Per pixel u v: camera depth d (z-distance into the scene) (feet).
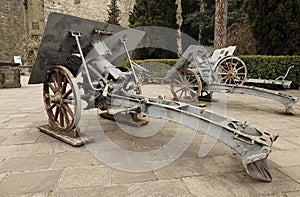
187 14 40.19
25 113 13.58
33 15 72.02
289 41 28.43
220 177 5.93
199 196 5.09
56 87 9.05
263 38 31.22
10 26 70.33
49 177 5.86
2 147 7.89
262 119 12.22
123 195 5.12
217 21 26.71
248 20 35.14
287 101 13.33
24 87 30.30
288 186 5.48
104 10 60.59
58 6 55.62
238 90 15.33
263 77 25.72
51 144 8.21
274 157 7.18
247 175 6.04
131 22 40.52
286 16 27.96
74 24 8.70
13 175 5.95
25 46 72.23
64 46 9.12
